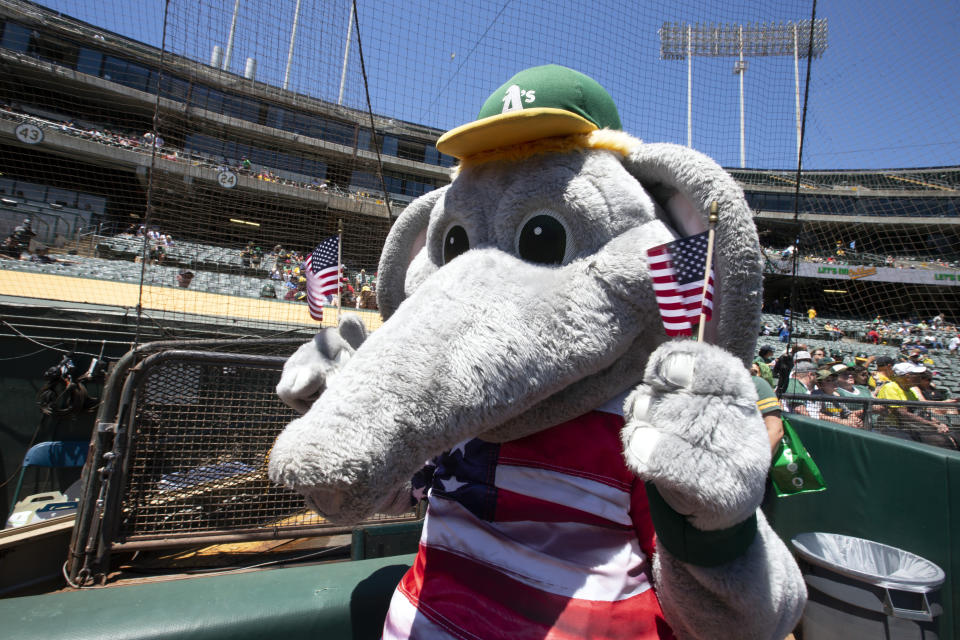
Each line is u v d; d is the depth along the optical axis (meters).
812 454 3.34
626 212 0.99
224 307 6.71
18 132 19.47
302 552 3.28
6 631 0.98
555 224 1.00
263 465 3.35
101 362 5.22
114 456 2.79
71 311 5.37
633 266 0.93
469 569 0.95
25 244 11.15
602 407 1.03
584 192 0.99
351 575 1.27
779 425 2.38
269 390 3.38
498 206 1.05
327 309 7.27
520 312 0.89
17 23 21.73
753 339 0.94
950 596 2.47
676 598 0.87
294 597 1.15
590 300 0.92
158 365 2.95
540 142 1.06
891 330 18.41
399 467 0.79
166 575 2.90
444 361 0.83
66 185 20.61
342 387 0.83
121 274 8.74
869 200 18.91
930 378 5.98
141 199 21.48
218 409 3.23
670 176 1.02
